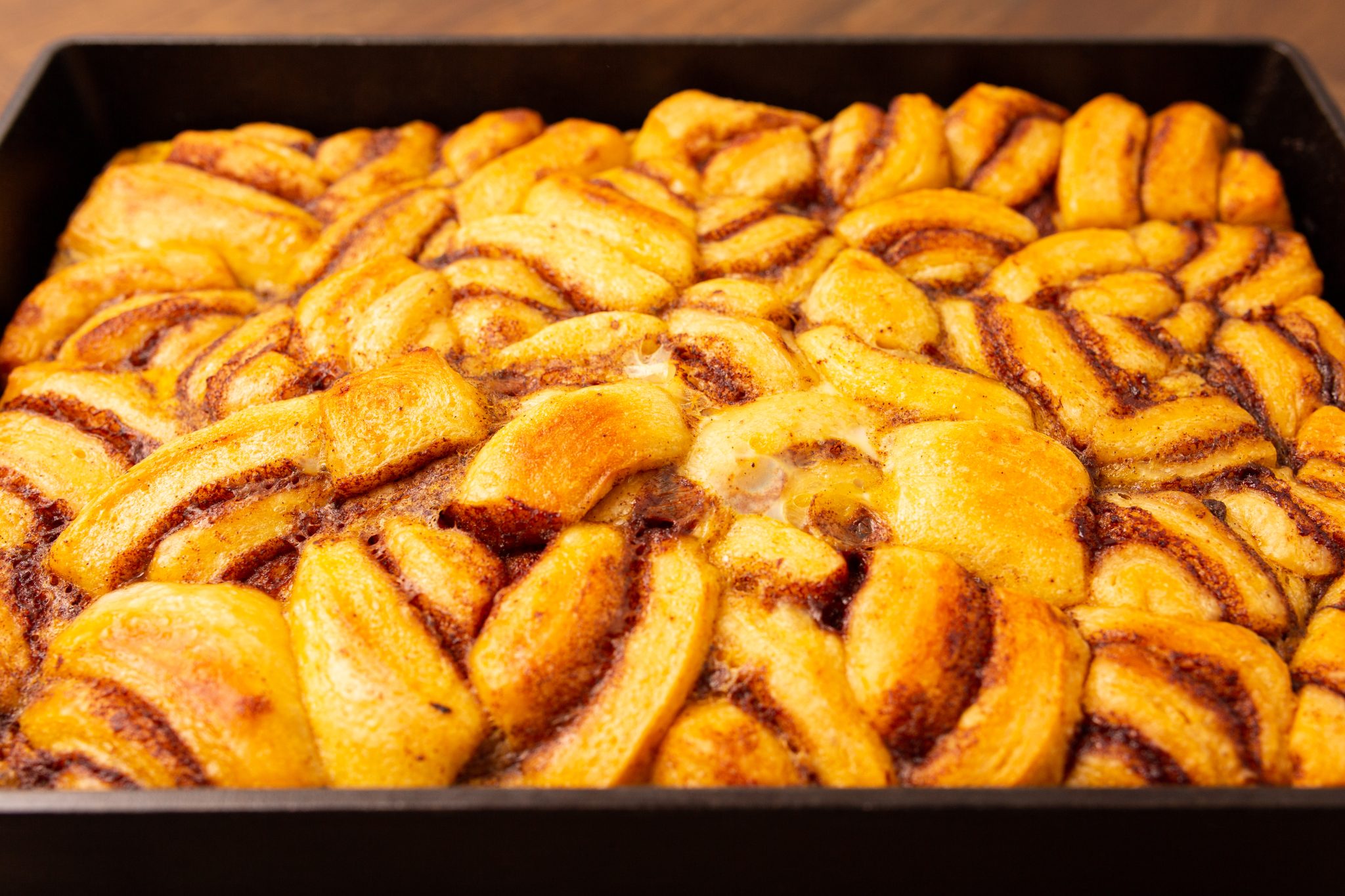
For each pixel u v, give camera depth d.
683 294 0.39
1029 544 0.34
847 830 0.30
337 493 0.35
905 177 0.41
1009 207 0.42
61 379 0.37
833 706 0.32
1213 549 0.34
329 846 0.31
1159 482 0.36
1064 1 0.50
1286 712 0.32
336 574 0.33
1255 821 0.30
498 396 0.37
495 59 0.44
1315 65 0.48
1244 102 0.44
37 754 0.32
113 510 0.35
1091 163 0.42
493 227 0.40
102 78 0.43
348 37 0.43
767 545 0.34
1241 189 0.41
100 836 0.30
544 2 0.50
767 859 0.31
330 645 0.32
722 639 0.33
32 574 0.35
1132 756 0.32
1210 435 0.36
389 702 0.32
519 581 0.33
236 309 0.40
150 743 0.32
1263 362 0.38
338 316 0.38
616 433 0.35
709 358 0.37
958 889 0.32
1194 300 0.39
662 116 0.43
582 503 0.34
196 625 0.33
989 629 0.33
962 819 0.30
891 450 0.35
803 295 0.39
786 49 0.43
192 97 0.44
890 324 0.38
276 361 0.37
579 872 0.31
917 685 0.32
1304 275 0.40
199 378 0.37
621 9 0.50
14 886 0.31
